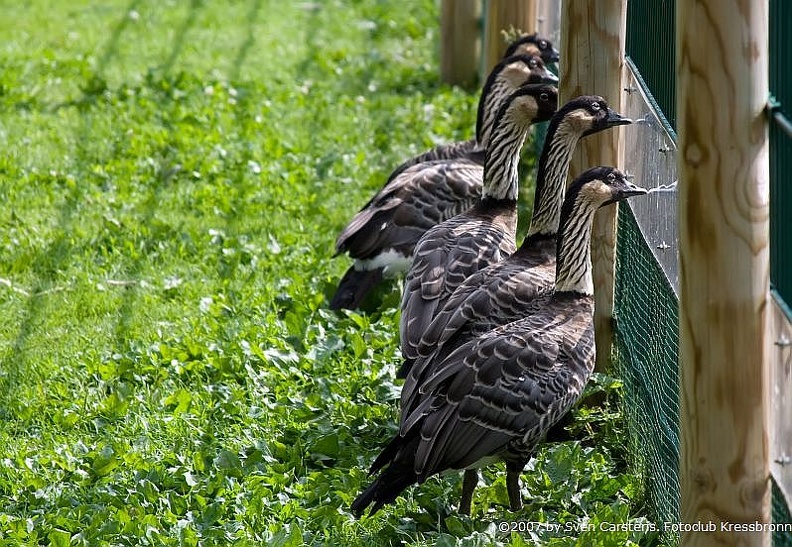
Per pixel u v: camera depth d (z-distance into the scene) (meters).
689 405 7.48
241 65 22.52
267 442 10.70
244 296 13.61
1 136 18.39
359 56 23.28
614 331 11.52
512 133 11.84
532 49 15.11
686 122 7.20
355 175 17.28
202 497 9.74
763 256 7.18
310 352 12.21
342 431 10.91
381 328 12.84
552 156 10.61
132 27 24.94
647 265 10.27
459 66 21.41
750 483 7.40
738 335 7.25
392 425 11.06
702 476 7.48
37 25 24.94
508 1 17.47
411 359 10.59
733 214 7.14
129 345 12.59
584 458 10.33
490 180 11.99
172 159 17.62
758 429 7.35
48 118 19.33
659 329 9.71
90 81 20.73
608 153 11.09
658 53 10.00
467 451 9.06
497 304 10.05
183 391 11.43
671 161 9.35
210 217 15.81
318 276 14.25
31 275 14.22
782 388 7.40
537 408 9.12
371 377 11.77
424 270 11.05
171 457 10.47
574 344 9.41
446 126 19.02
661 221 9.75
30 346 12.61
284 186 16.75
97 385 12.00
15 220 15.57
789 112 6.85
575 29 10.79
